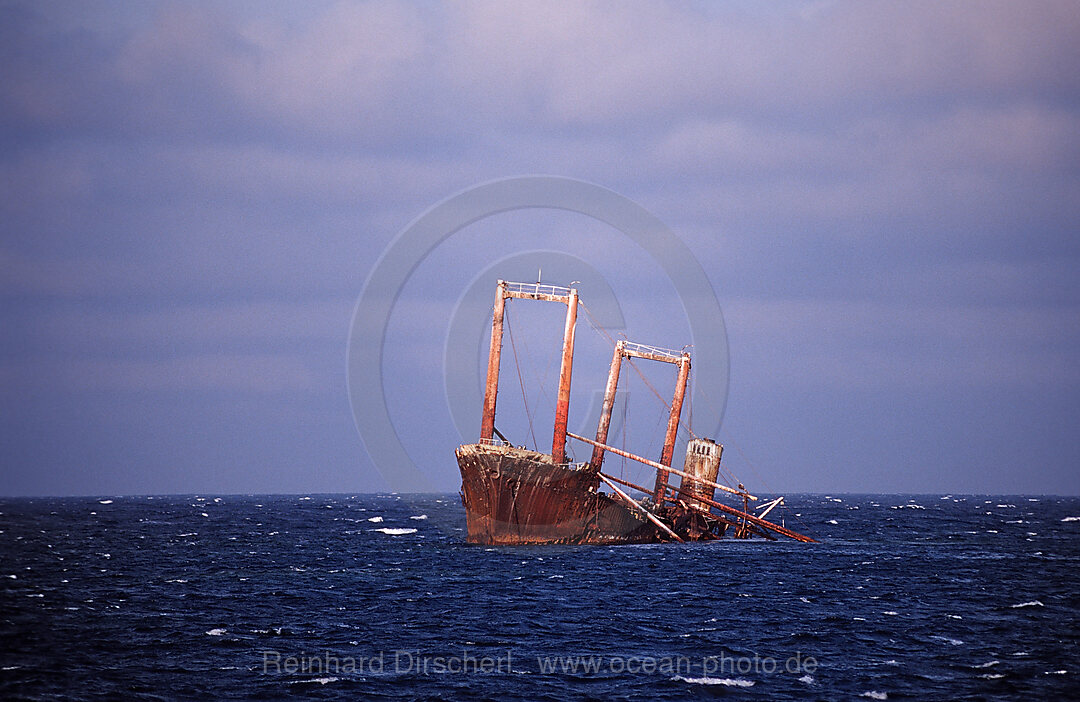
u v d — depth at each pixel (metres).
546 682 135.25
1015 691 132.62
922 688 133.75
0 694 127.19
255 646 157.12
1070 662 149.50
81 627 173.38
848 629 175.50
